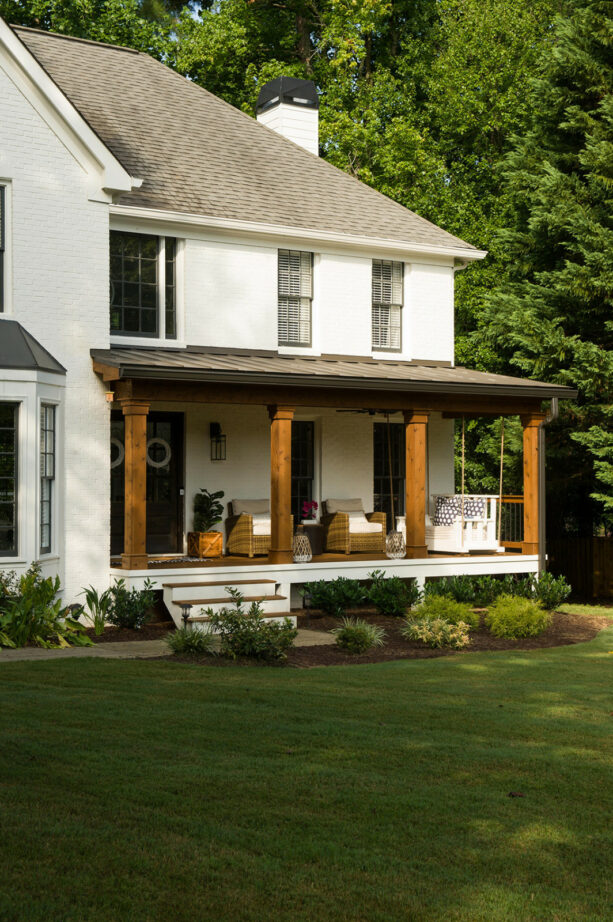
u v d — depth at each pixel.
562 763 7.76
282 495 16.30
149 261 17.42
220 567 15.65
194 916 4.83
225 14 33.03
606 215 22.59
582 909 5.09
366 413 20.12
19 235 14.47
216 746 7.86
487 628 16.23
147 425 17.66
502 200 29.81
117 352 15.68
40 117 14.65
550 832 6.18
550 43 31.33
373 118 31.09
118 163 15.25
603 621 18.17
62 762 7.20
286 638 12.75
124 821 6.03
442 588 17.48
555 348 22.25
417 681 11.38
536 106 25.11
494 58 31.42
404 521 20.64
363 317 20.02
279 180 20.33
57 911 4.79
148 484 17.67
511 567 18.95
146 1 34.84
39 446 13.89
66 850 5.52
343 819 6.27
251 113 31.72
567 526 27.28
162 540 17.75
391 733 8.55
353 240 19.48
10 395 13.55
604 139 22.95
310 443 19.70
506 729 8.91
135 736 8.05
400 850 5.80
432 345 21.03
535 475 19.23
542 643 15.27
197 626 14.38
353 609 17.89
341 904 5.04
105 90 20.16
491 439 25.98
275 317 18.80
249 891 5.13
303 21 35.94
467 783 7.18
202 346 17.88
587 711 9.85
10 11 30.48
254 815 6.26
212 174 19.19
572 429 23.61
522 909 5.07
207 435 18.09
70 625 13.68
